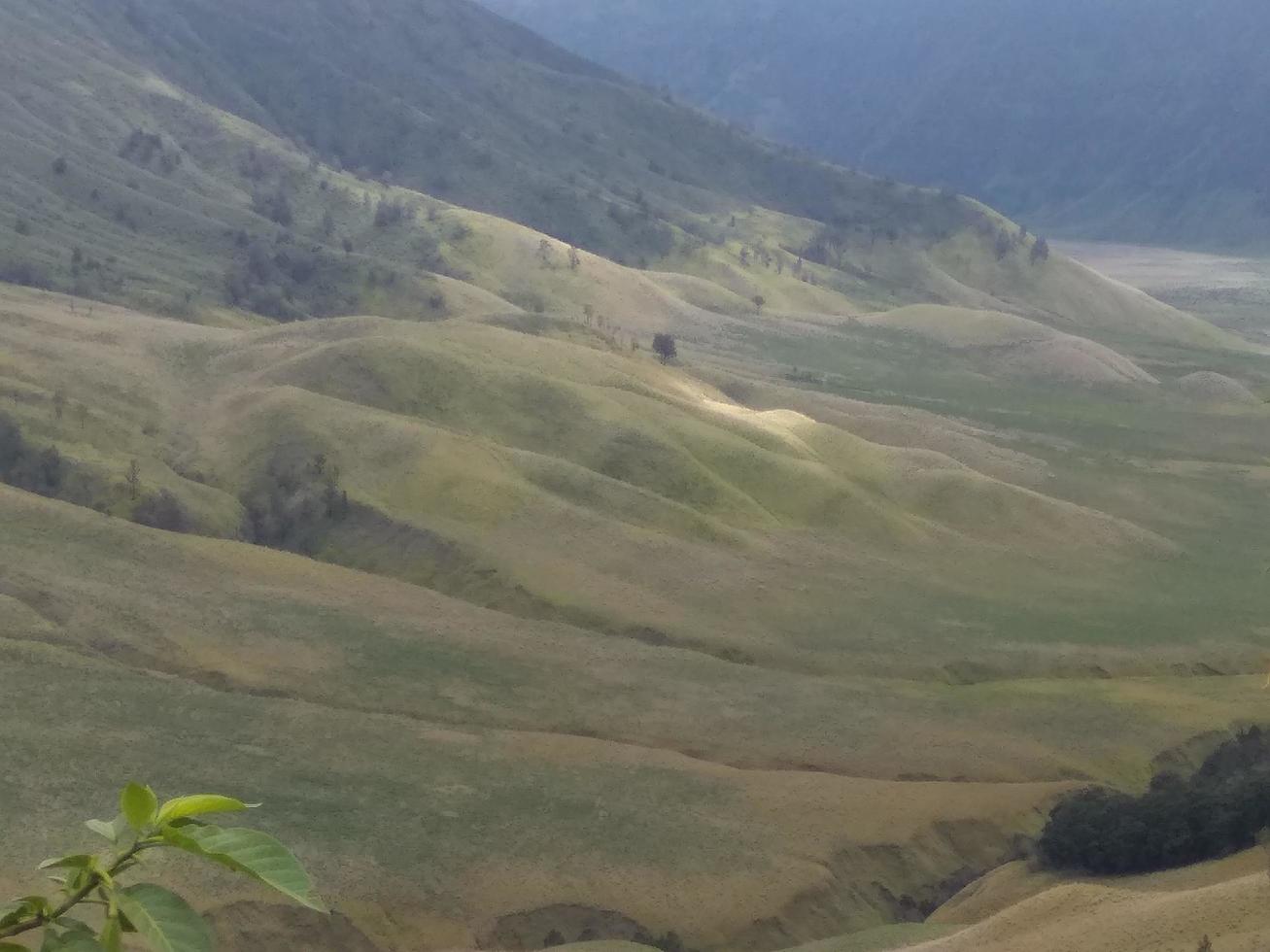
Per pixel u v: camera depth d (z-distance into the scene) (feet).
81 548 278.46
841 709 269.44
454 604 299.79
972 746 257.14
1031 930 146.20
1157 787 236.22
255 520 360.07
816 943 175.42
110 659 234.58
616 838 197.06
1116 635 341.41
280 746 207.82
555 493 377.30
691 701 263.49
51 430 361.92
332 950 158.51
